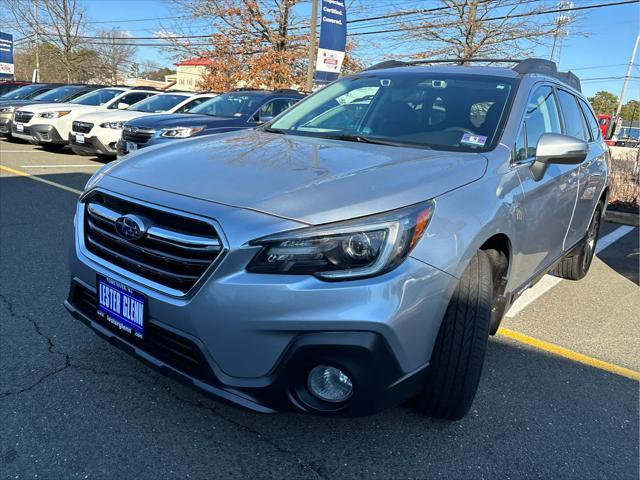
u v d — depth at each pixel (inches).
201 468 88.0
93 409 101.0
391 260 79.2
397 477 89.0
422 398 96.5
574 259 191.8
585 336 152.3
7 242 196.9
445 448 96.7
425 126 125.9
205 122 324.2
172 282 84.7
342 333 77.0
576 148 114.3
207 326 80.4
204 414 101.7
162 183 92.0
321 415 82.2
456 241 87.0
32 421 96.5
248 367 80.4
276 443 95.1
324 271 77.5
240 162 100.3
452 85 136.8
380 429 100.3
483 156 108.6
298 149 111.2
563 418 109.3
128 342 92.0
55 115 447.8
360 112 137.6
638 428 107.8
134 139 330.0
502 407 111.4
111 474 85.4
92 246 99.3
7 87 762.2
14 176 332.2
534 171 119.6
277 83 1027.3
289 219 79.1
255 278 77.9
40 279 162.2
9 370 112.0
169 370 86.3
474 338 90.7
